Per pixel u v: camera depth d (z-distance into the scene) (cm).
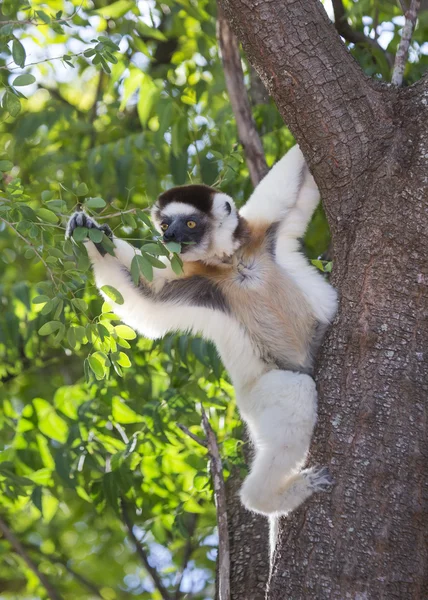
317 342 922
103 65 797
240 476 987
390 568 686
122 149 1280
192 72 1412
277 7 775
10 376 1443
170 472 1202
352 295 756
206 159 1231
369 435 714
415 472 709
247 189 1271
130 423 1235
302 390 816
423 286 742
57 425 1218
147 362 1241
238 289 940
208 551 1422
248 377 931
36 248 782
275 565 723
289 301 925
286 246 951
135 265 743
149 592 1559
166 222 957
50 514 1259
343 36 1223
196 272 948
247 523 945
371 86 789
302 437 799
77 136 1475
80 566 1592
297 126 789
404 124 774
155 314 933
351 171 772
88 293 1084
